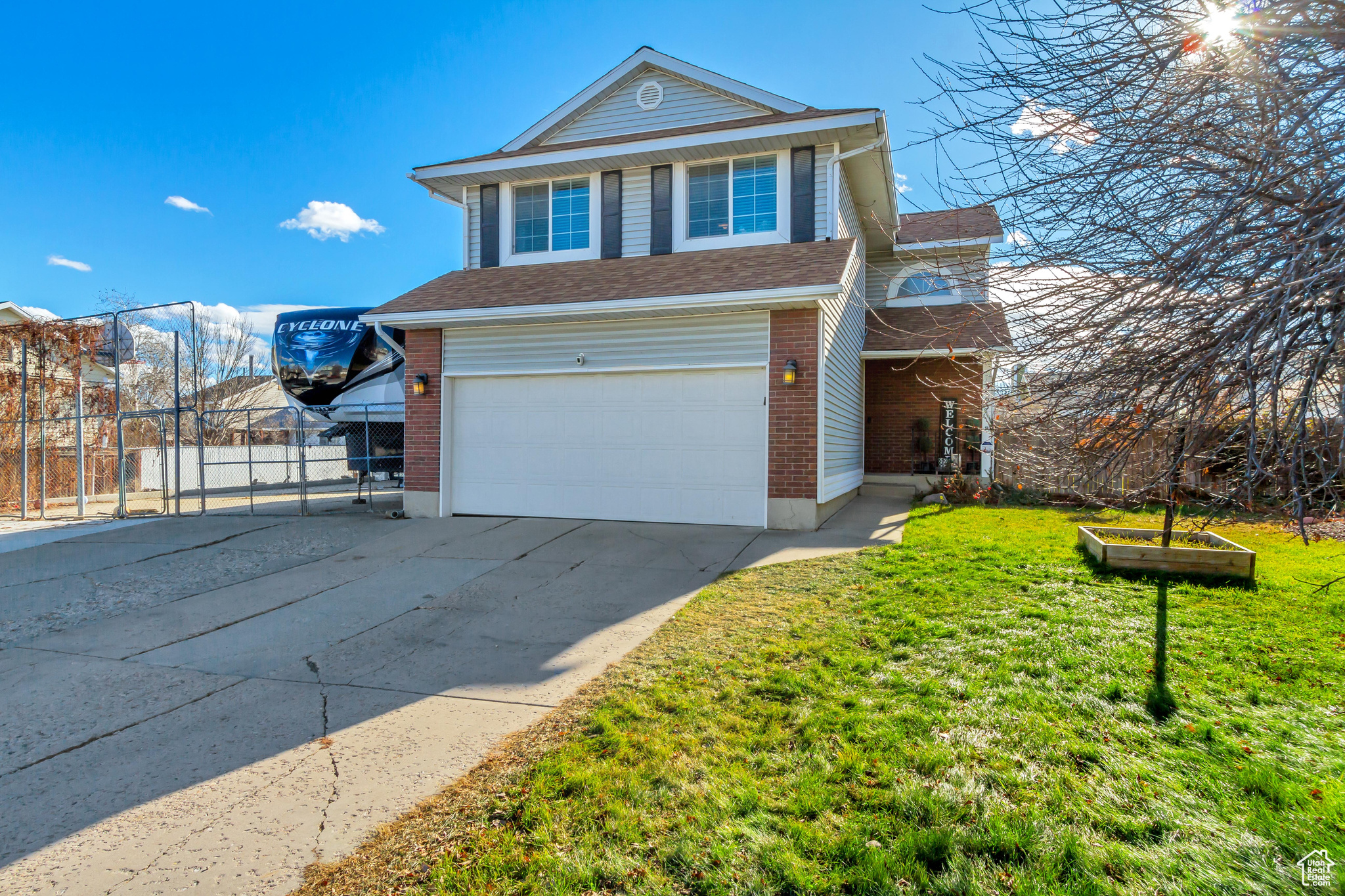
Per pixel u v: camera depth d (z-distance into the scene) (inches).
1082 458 132.5
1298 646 170.7
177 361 480.1
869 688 151.9
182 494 700.7
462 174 470.6
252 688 175.3
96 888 96.9
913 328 547.2
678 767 121.2
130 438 918.4
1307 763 116.4
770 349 358.0
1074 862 91.7
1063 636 180.7
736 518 366.0
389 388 549.3
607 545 328.8
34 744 145.4
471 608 240.8
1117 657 164.6
